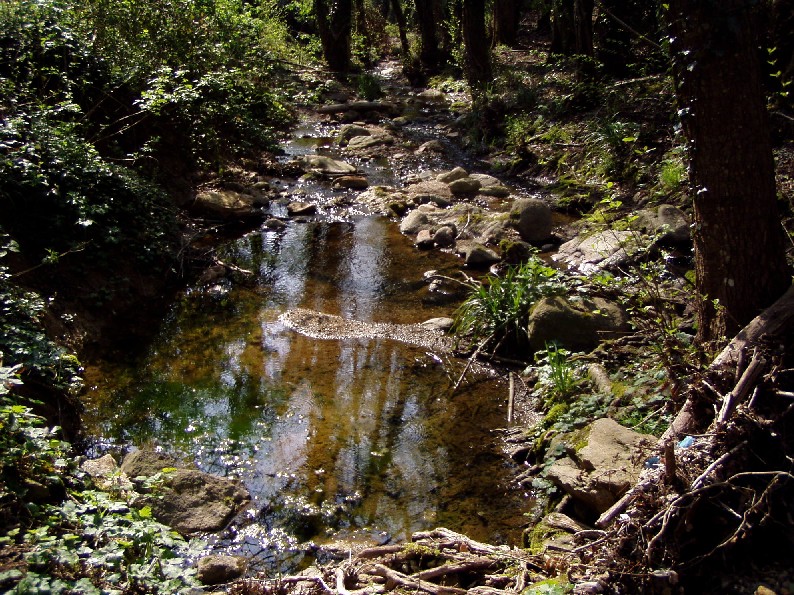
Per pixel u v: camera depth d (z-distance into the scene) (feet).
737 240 14.33
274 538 13.96
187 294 25.02
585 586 10.65
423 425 17.70
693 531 11.32
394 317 23.29
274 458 16.42
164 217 27.37
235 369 20.22
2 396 13.39
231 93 39.19
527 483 15.47
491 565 12.35
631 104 37.58
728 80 13.60
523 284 21.84
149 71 32.24
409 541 13.79
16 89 25.50
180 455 16.40
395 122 50.80
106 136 28.27
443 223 30.99
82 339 20.86
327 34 66.95
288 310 23.77
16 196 22.02
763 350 12.78
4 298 17.76
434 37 71.67
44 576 9.93
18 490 11.76
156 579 10.84
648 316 19.45
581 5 42.78
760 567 11.06
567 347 19.88
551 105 42.88
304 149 43.65
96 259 23.25
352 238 30.35
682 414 13.21
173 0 36.24
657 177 30.83
